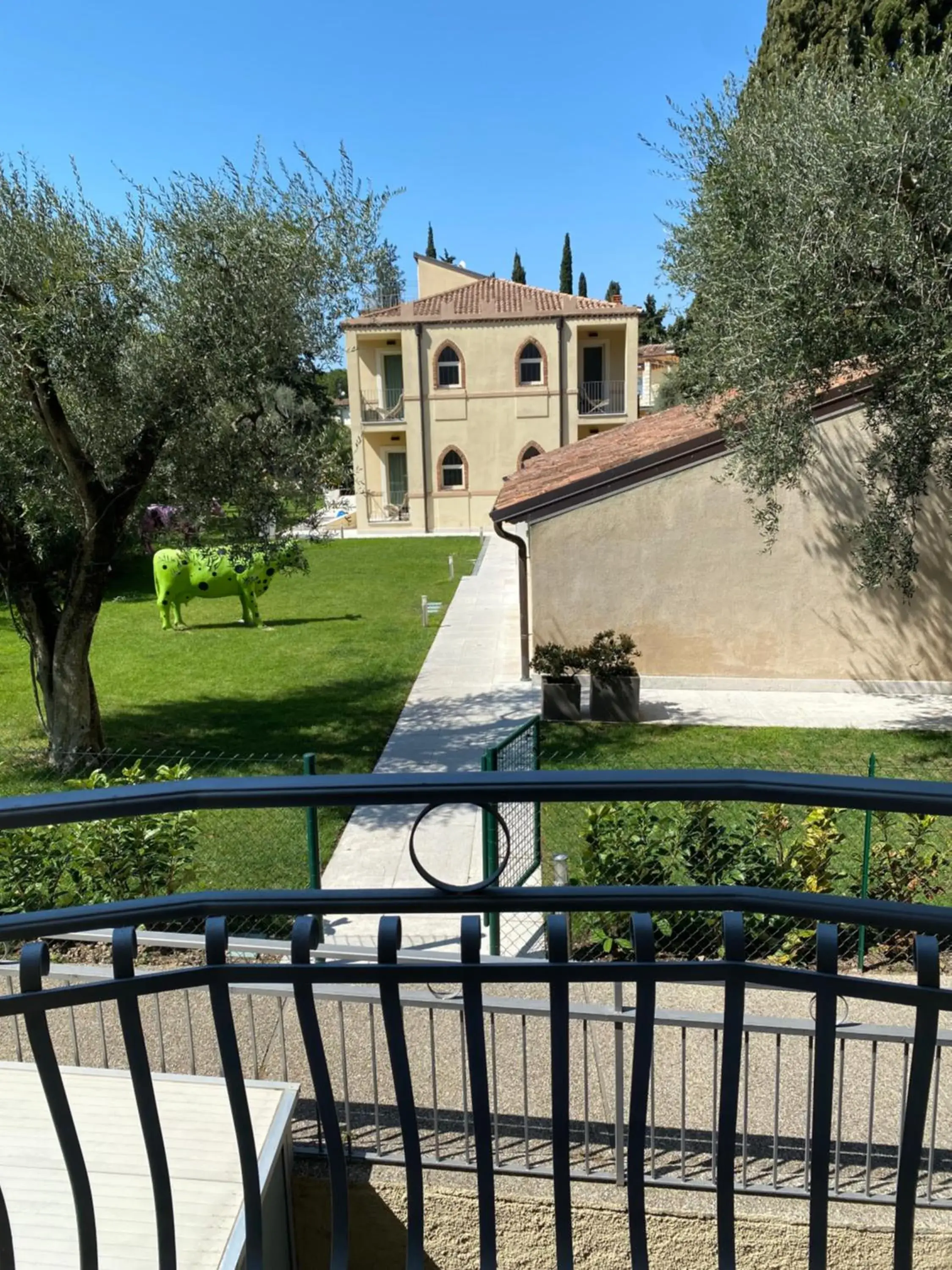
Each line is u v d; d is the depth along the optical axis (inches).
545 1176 133.9
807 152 311.1
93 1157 112.7
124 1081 129.1
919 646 473.1
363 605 808.9
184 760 393.4
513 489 564.4
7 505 372.5
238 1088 64.8
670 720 442.3
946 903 220.5
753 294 333.1
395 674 556.1
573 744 407.8
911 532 455.5
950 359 298.8
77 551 390.3
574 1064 159.5
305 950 61.3
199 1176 109.3
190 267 325.4
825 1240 64.1
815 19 709.9
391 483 1478.8
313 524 408.5
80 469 349.4
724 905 58.1
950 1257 127.6
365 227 348.8
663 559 483.5
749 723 436.1
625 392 1370.6
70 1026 168.7
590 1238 133.3
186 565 705.0
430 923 238.7
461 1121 146.6
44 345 302.7
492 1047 142.4
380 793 56.3
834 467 459.8
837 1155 130.6
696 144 357.7
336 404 394.9
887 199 308.5
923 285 299.3
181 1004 175.9
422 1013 174.6
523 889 58.6
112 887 213.3
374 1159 137.0
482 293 1443.2
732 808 282.7
